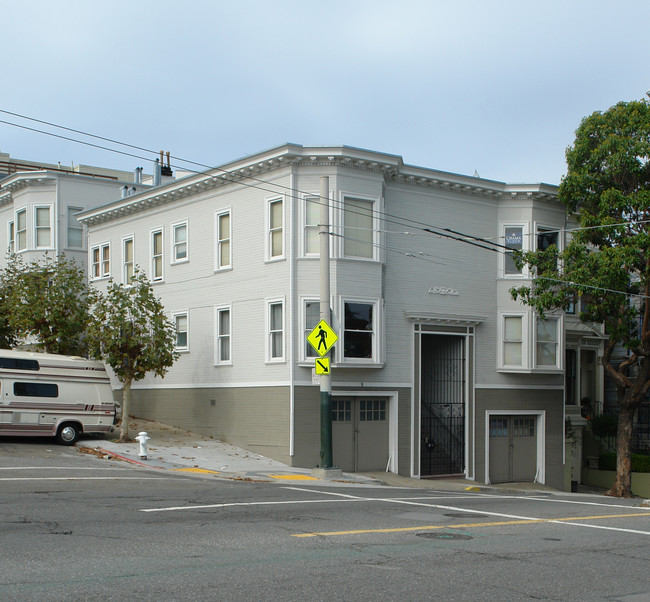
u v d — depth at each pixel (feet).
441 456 89.86
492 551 34.06
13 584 25.50
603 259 76.54
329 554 32.04
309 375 80.23
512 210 94.43
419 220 88.33
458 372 90.89
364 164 81.76
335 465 80.84
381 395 83.92
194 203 95.04
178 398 95.81
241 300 86.89
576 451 104.68
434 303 88.43
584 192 81.71
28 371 78.18
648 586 28.45
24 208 120.37
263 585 26.32
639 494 96.07
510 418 94.99
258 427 82.99
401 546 34.45
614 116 80.38
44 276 95.30
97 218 111.45
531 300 82.12
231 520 40.06
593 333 105.29
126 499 46.52
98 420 82.02
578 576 29.73
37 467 62.34
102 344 82.74
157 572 27.71
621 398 85.46
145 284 85.66
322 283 70.74
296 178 81.10
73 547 31.65
